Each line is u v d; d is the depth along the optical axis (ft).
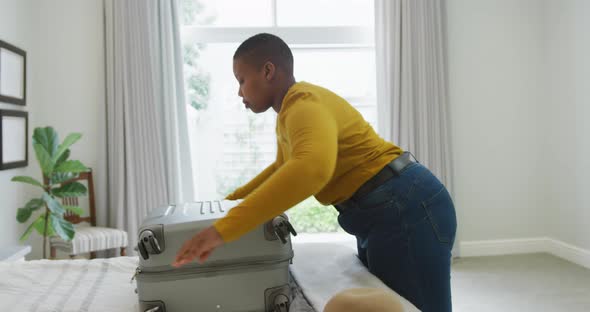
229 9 14.10
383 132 13.89
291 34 13.98
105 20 13.29
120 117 13.07
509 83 14.55
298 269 4.38
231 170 14.21
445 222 3.94
